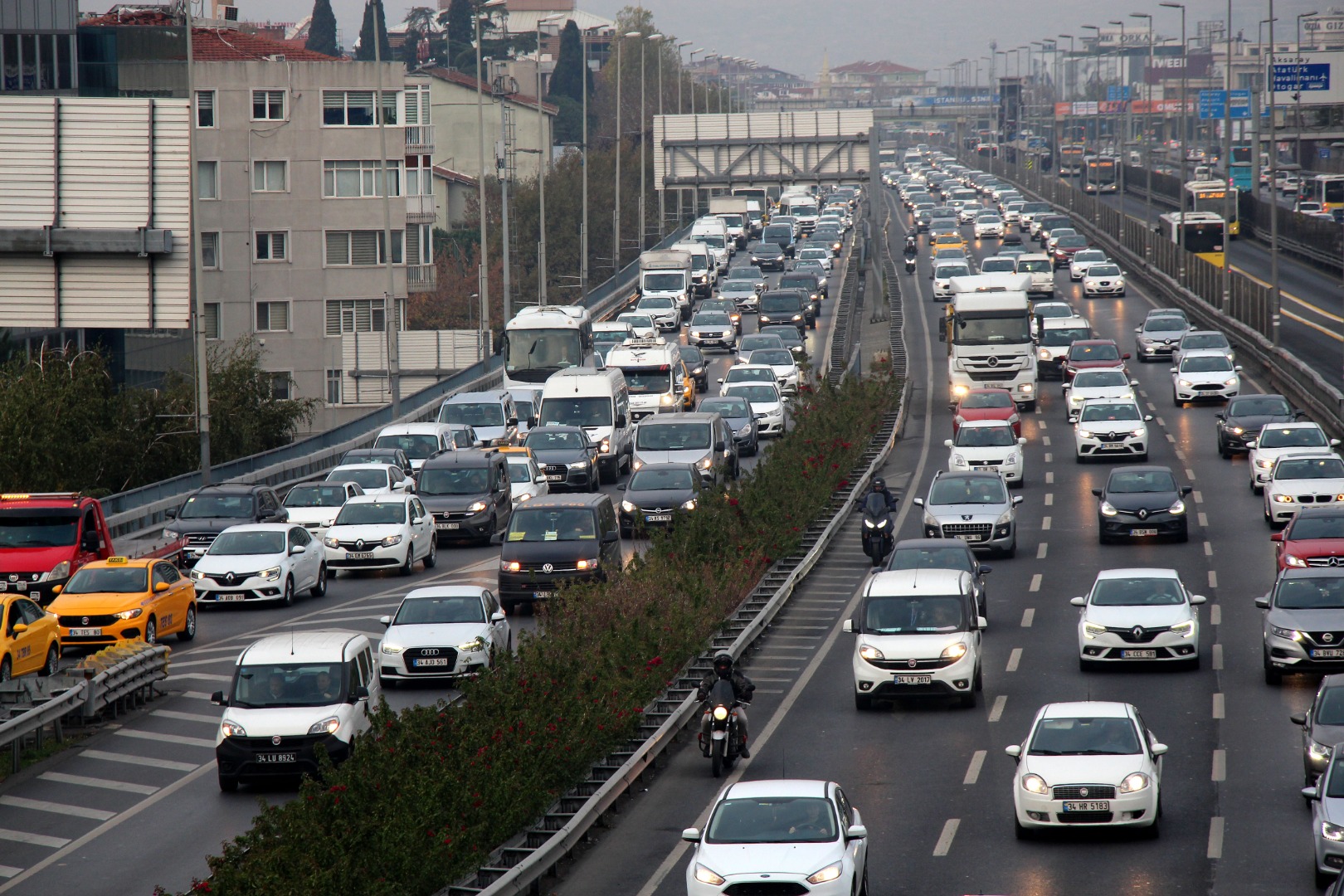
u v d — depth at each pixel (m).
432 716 78.19
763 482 153.75
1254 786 84.50
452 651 111.00
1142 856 73.94
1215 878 70.44
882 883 71.88
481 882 70.50
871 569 150.38
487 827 72.38
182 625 127.94
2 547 138.00
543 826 79.50
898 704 106.25
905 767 91.25
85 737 102.44
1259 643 117.56
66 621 121.12
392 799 68.06
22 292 122.62
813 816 67.75
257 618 136.88
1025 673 112.38
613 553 141.12
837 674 115.25
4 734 92.38
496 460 175.75
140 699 110.25
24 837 82.50
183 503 176.00
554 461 194.00
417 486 173.12
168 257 122.75
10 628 109.38
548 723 83.31
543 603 124.00
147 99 123.19
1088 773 76.25
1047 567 146.88
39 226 122.12
